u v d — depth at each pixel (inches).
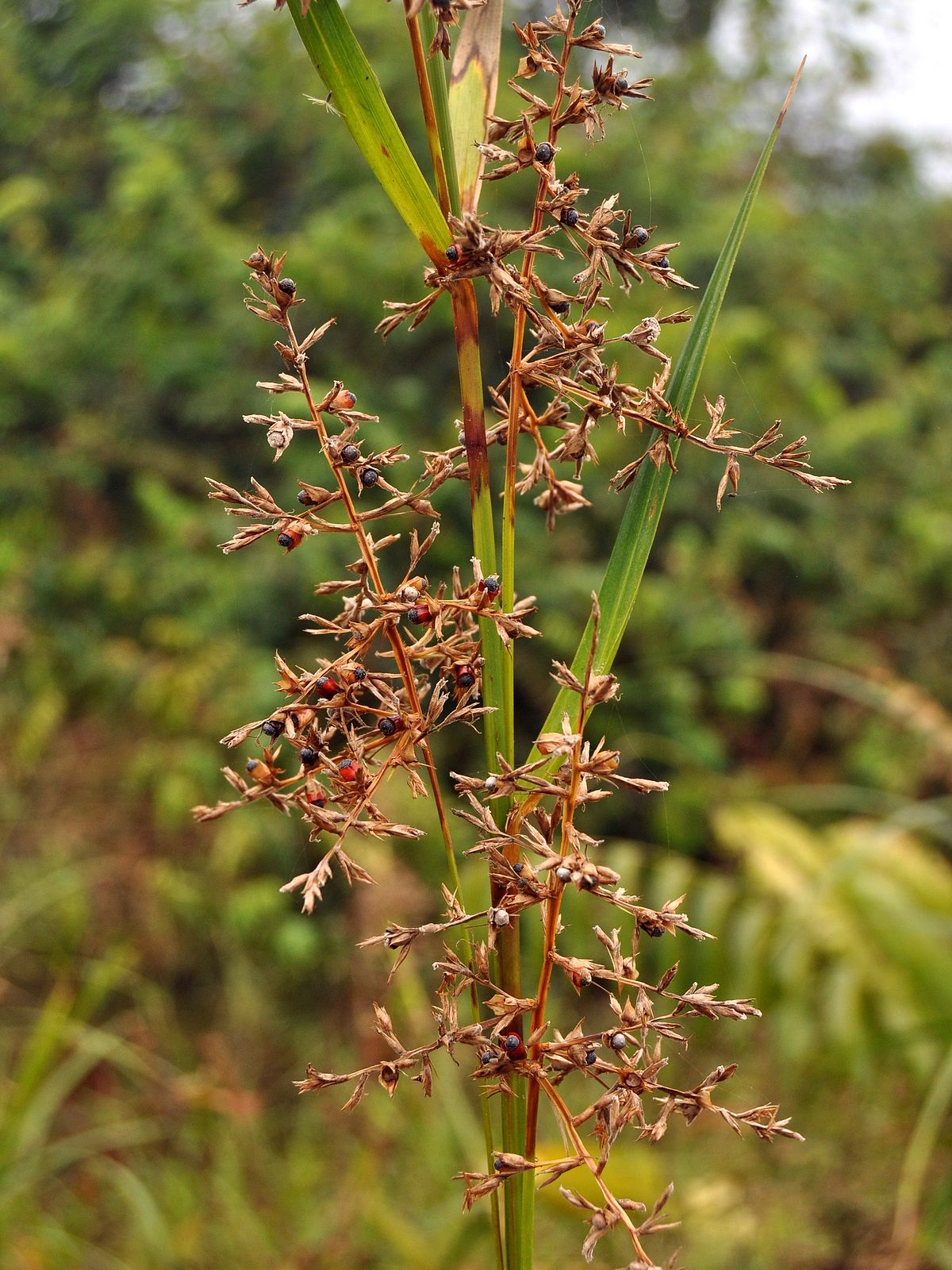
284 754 149.9
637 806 215.8
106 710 214.5
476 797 27.8
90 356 240.2
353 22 233.6
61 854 183.9
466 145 33.3
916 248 296.4
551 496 32.8
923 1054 93.9
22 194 245.9
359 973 149.6
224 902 185.0
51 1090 102.7
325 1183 128.4
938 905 103.9
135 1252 114.7
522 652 217.0
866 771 223.5
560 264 191.3
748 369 243.0
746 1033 96.7
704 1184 107.4
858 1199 110.4
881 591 249.1
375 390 229.1
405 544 212.2
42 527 230.4
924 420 278.8
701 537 241.6
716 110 261.1
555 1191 63.1
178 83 257.9
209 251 237.6
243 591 218.1
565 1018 150.8
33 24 269.4
